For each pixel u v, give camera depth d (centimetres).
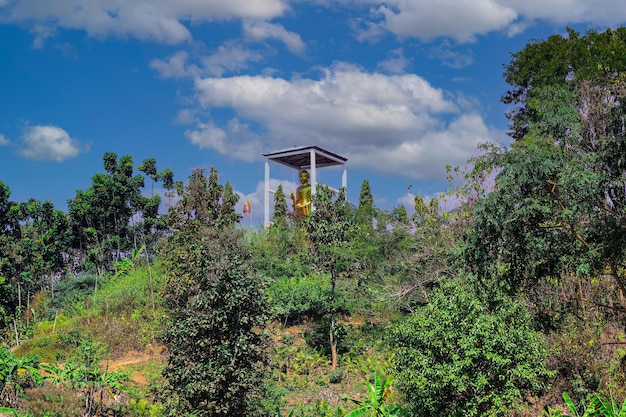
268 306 1828
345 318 3512
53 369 2217
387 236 3189
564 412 1798
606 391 1766
